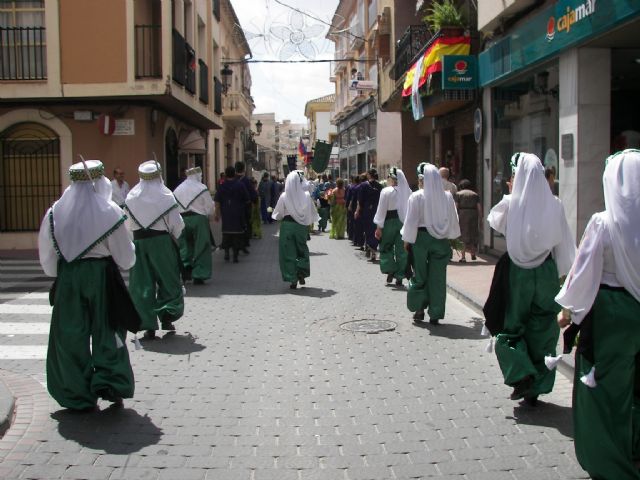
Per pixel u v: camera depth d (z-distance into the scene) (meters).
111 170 17.06
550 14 10.71
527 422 5.16
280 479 4.23
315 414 5.38
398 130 27.23
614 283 3.79
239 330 8.33
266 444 4.78
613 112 11.72
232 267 14.41
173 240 7.97
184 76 18.22
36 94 16.23
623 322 3.71
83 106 16.92
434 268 8.34
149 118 17.30
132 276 7.78
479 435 4.91
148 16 18.42
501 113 14.31
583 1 9.47
